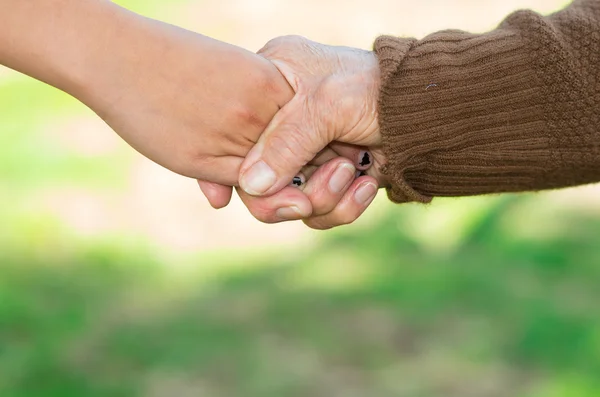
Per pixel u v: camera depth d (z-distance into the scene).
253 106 1.97
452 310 4.05
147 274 4.43
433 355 3.77
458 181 1.99
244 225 4.92
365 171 2.16
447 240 4.62
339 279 4.37
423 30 6.83
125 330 3.94
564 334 3.81
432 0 7.29
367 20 7.05
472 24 6.87
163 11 7.24
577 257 4.34
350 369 3.71
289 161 2.01
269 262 4.56
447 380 3.63
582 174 1.96
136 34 1.89
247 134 2.00
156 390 3.58
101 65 1.86
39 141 5.64
